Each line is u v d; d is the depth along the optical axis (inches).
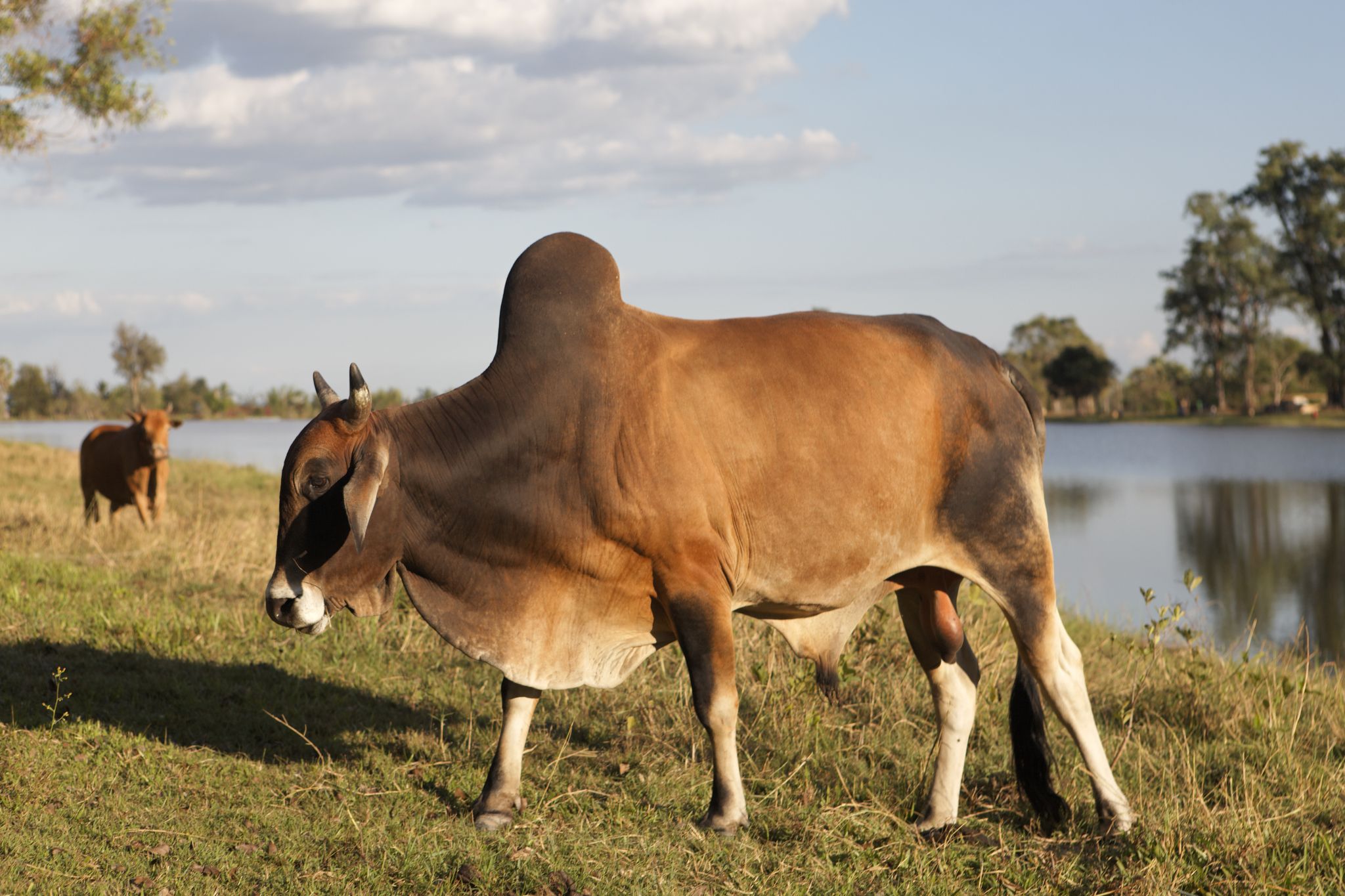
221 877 132.2
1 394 5374.0
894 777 179.8
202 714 192.1
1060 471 1608.0
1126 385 4731.8
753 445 150.5
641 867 139.3
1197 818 156.6
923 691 222.5
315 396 162.7
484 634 156.1
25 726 177.0
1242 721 213.5
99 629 236.1
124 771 163.6
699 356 153.6
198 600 277.7
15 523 418.3
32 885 124.2
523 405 150.6
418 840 144.6
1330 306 2947.8
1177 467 1652.3
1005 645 251.9
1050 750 184.1
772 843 151.0
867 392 155.3
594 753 185.6
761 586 155.9
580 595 153.3
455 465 151.6
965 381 162.1
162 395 5605.3
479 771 174.7
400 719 199.8
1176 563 677.3
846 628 170.1
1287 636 442.3
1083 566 668.7
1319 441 2390.5
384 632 249.0
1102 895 136.6
